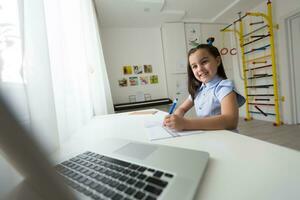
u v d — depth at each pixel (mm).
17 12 416
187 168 314
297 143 1980
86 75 1304
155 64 3398
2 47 372
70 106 846
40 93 500
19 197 198
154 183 269
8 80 376
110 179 290
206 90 1005
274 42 2805
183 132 621
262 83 3078
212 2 2793
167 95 3408
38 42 507
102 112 1959
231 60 3650
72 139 697
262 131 2527
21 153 155
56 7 748
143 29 3348
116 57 3227
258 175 301
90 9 1850
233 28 3527
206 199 253
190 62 1076
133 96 3287
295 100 2715
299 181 273
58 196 175
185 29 3393
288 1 2576
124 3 2465
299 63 2650
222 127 651
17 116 150
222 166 344
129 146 465
